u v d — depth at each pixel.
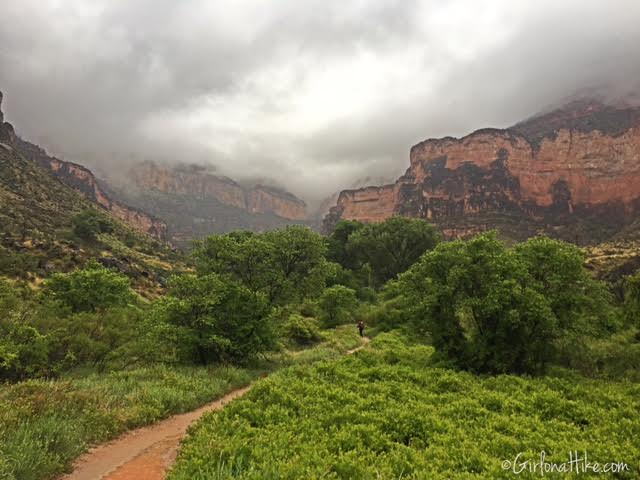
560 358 18.00
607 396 12.77
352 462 7.70
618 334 19.69
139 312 25.48
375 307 48.31
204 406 14.18
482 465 7.88
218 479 7.05
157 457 9.34
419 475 7.21
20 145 196.50
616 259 74.00
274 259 25.16
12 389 12.03
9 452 7.89
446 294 18.36
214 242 24.38
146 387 14.23
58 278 33.88
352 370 17.45
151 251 105.56
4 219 73.19
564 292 17.19
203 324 20.75
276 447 8.53
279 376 16.20
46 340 18.81
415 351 24.16
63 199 117.56
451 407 11.77
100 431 10.31
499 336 17.58
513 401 12.29
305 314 45.94
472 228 168.88
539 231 165.62
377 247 83.38
